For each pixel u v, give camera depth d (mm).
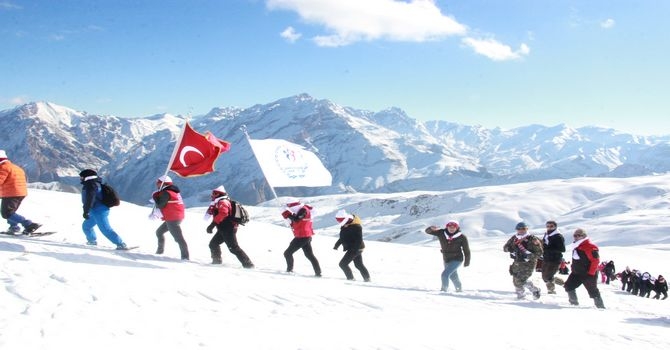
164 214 11227
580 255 10469
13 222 11234
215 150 12125
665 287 19656
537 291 10703
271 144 12148
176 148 11805
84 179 10805
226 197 11227
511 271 10969
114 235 11070
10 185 11016
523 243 10773
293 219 11453
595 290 10398
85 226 11445
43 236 12164
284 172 12102
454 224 11195
